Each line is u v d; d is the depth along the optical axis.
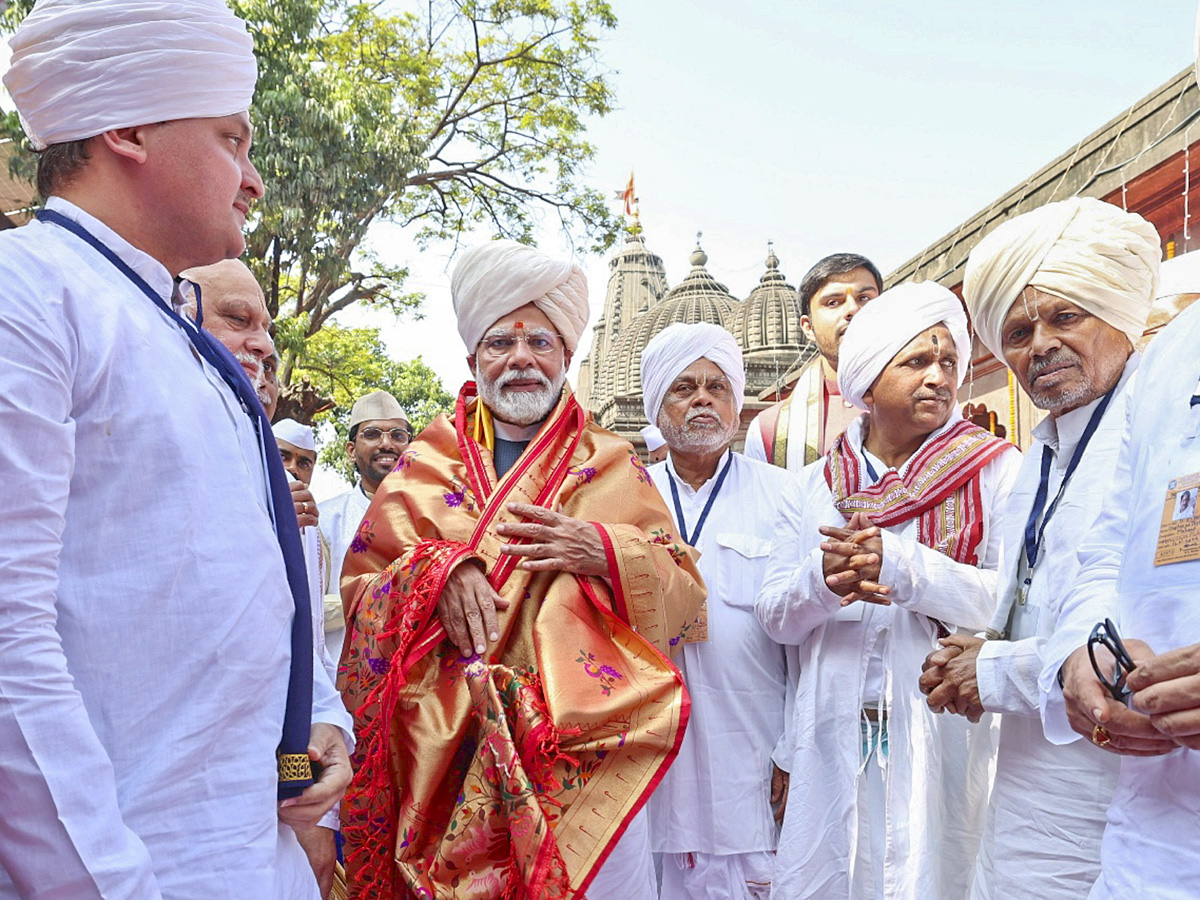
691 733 3.53
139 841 1.47
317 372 22.42
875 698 3.28
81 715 1.44
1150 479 1.93
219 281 2.99
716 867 3.44
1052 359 2.72
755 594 3.70
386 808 2.71
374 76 19.27
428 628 2.80
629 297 28.55
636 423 15.88
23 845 1.39
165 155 1.76
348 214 15.28
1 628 1.39
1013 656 2.61
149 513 1.61
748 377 14.65
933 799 3.10
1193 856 1.75
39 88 1.73
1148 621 1.85
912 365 3.43
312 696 1.88
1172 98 6.30
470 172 20.34
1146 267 2.75
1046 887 2.52
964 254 8.39
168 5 1.74
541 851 2.48
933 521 3.31
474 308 3.17
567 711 2.66
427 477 3.10
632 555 2.90
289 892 1.76
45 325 1.53
